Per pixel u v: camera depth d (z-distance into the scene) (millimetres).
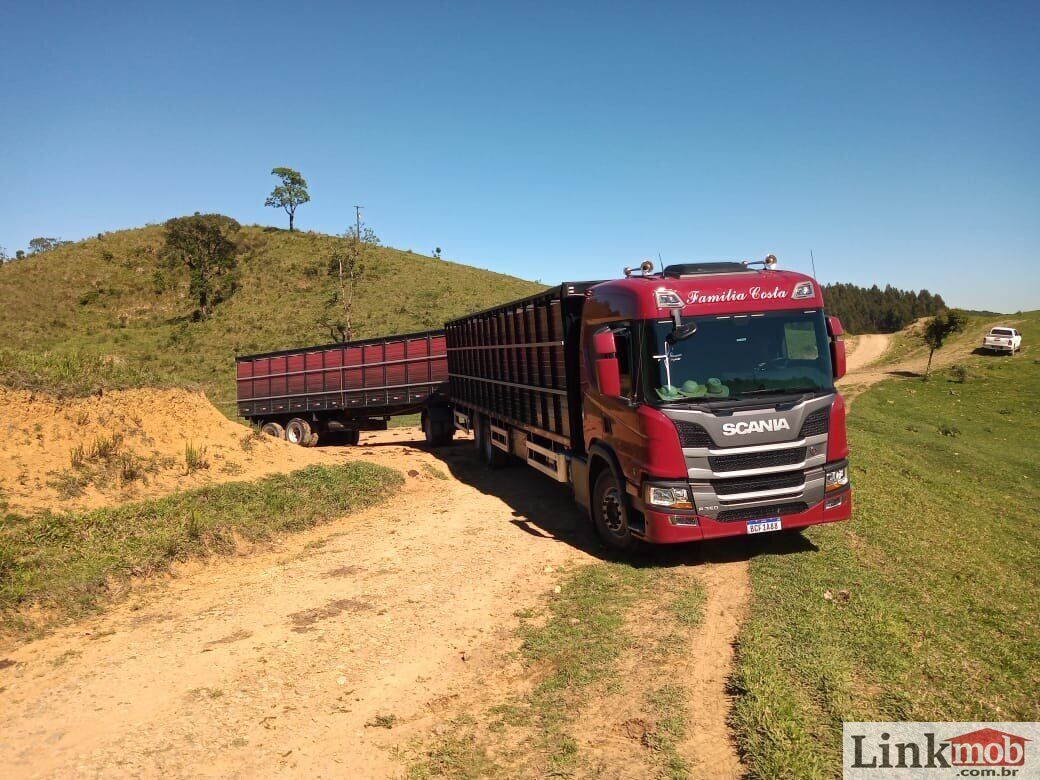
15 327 56344
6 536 7367
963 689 4777
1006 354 51438
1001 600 7465
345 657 5695
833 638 5430
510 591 7254
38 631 6203
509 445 13602
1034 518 14781
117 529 8258
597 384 8531
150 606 6980
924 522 10781
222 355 49875
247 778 3971
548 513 10906
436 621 6477
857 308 164375
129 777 3951
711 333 7543
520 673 5336
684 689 4852
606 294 8469
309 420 21328
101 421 10438
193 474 10672
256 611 6809
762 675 4758
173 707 4805
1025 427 32656
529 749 4227
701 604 6426
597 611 6465
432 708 4828
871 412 34562
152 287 69500
